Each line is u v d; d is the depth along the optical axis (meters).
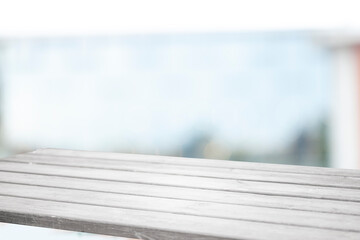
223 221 1.40
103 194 1.67
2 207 1.54
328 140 5.79
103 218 1.43
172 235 1.33
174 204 1.56
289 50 7.11
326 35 5.38
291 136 6.54
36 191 1.71
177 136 7.05
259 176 1.89
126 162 2.13
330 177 1.88
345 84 5.38
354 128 5.39
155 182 1.81
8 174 1.93
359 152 5.38
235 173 1.94
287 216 1.44
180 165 2.07
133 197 1.63
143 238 1.37
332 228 1.35
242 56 7.75
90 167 2.04
